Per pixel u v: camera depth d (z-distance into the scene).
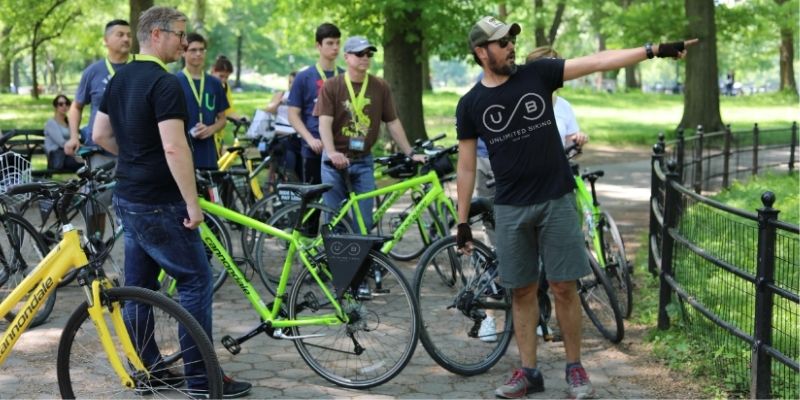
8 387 4.67
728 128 13.98
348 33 17.08
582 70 4.35
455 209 6.92
